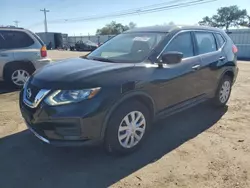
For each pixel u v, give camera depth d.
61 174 3.06
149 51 3.83
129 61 3.72
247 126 4.49
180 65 4.03
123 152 3.41
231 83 5.57
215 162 3.31
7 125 4.51
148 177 2.99
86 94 3.00
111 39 4.75
